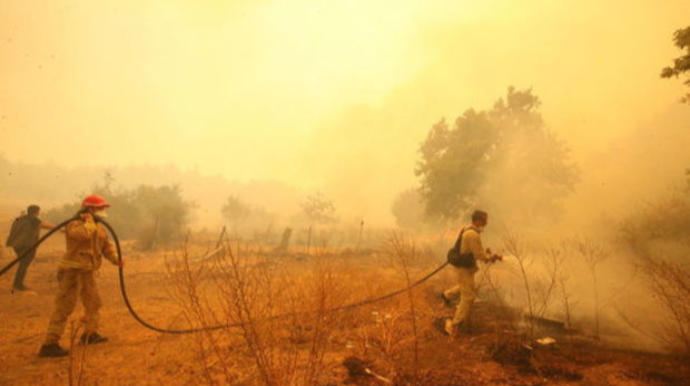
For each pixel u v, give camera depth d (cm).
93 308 404
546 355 369
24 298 650
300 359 326
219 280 477
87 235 393
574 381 312
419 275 765
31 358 367
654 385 301
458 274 464
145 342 403
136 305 579
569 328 450
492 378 317
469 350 384
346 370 320
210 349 361
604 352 379
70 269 386
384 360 350
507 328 460
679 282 375
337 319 416
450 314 522
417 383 302
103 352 378
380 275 682
